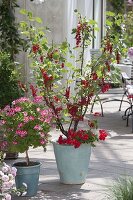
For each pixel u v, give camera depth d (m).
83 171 6.21
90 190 5.99
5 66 7.35
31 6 10.55
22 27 6.41
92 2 13.50
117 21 6.43
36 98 5.82
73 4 10.47
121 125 10.34
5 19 10.20
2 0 10.23
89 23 6.39
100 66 6.21
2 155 5.14
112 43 6.27
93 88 6.14
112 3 18.48
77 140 6.09
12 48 10.21
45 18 10.51
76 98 6.26
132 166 7.18
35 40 6.28
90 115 11.23
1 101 7.33
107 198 5.18
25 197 5.72
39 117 5.62
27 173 5.68
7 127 5.61
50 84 6.13
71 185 6.20
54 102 6.15
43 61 6.23
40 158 7.61
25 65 9.92
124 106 12.72
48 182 6.34
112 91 14.98
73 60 9.88
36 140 5.59
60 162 6.18
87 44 6.53
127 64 11.82
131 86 10.59
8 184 4.67
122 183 5.01
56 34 10.49
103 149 8.27
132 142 8.82
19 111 5.65
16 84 7.39
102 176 6.60
